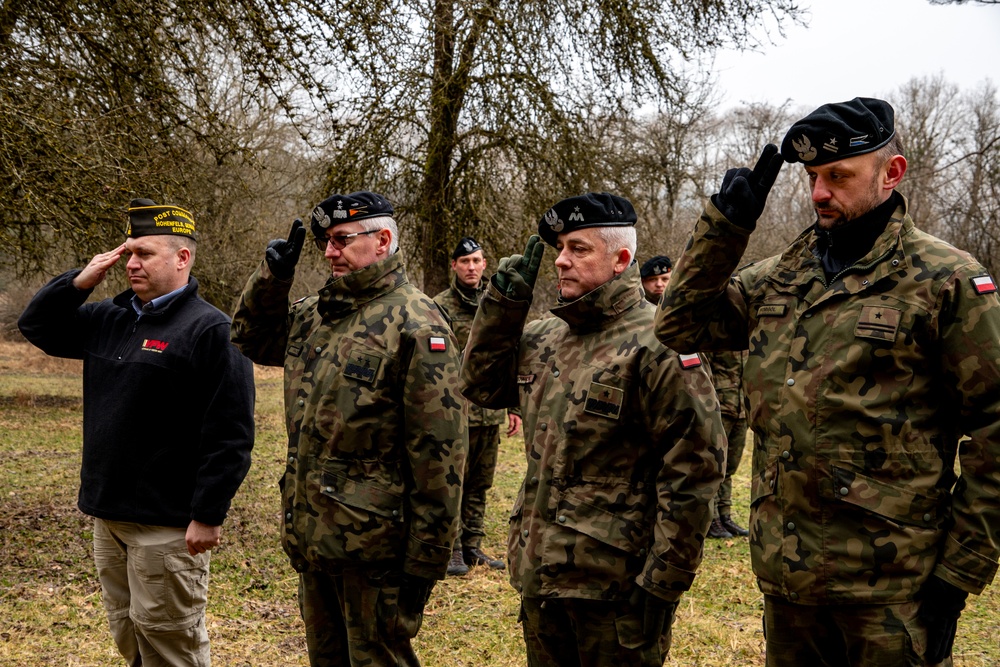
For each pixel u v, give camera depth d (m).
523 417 2.45
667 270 5.62
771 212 22.81
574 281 2.35
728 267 1.92
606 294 2.30
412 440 2.59
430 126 9.64
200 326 2.83
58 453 8.63
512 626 3.98
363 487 2.58
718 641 3.79
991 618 4.07
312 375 2.67
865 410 1.77
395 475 2.63
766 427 1.91
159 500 2.79
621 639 2.20
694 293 1.96
